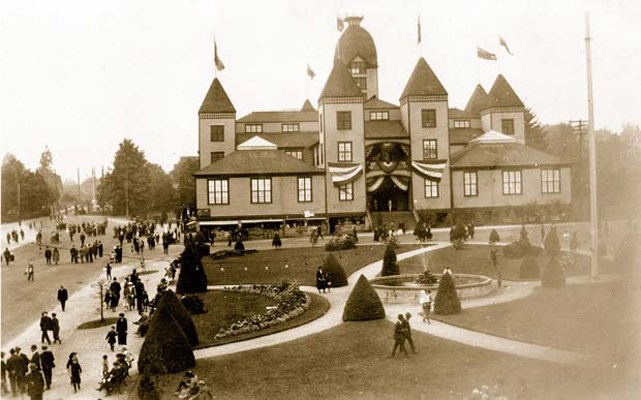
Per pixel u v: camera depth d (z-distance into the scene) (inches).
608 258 2261.3
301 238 3216.0
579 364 1115.3
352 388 1083.3
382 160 3627.0
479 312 1566.2
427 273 1916.8
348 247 2687.0
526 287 1878.7
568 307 1518.2
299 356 1289.4
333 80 3604.8
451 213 3457.2
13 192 5014.8
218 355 1337.4
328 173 3518.7
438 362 1185.4
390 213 3531.0
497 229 3166.8
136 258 2837.1
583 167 3789.4
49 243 3435.0
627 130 3425.2
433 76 3730.3
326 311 1702.8
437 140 3681.1
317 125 4397.1
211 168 3444.9
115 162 5452.8
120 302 1994.3
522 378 1050.7
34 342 1534.2
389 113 3902.6
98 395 1167.6
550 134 5275.6
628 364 1088.2
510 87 4293.8
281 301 1790.1
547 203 3543.3
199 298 1863.9
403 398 1019.9
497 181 3602.4
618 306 1397.6
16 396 1207.6
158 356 1242.0
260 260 2539.4
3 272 2534.5
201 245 2721.5
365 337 1393.9
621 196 2947.8
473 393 948.0
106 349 1467.8
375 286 1839.3
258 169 3462.1
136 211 5467.5
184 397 1077.8
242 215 3432.6
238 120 4357.8
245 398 1072.8
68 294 2102.6
